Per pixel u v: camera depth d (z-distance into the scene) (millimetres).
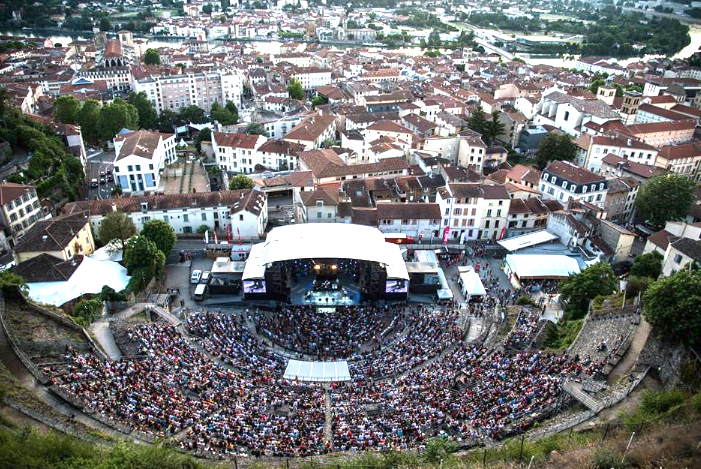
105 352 78875
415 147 188750
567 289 99938
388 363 84500
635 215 157750
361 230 120312
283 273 109562
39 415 57594
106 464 47875
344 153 182875
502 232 140375
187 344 84812
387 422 64250
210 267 125188
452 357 82500
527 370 72875
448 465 50375
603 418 56281
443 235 141125
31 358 70250
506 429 59562
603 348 72188
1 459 46094
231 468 53094
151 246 111750
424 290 116750
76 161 168000
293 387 76625
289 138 197125
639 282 85688
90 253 122688
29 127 162500
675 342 64375
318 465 53094
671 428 49469
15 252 108438
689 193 140750
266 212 147625
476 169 190750
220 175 189500
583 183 144375
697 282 64375
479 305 109562
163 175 187500
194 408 65938
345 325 100188
